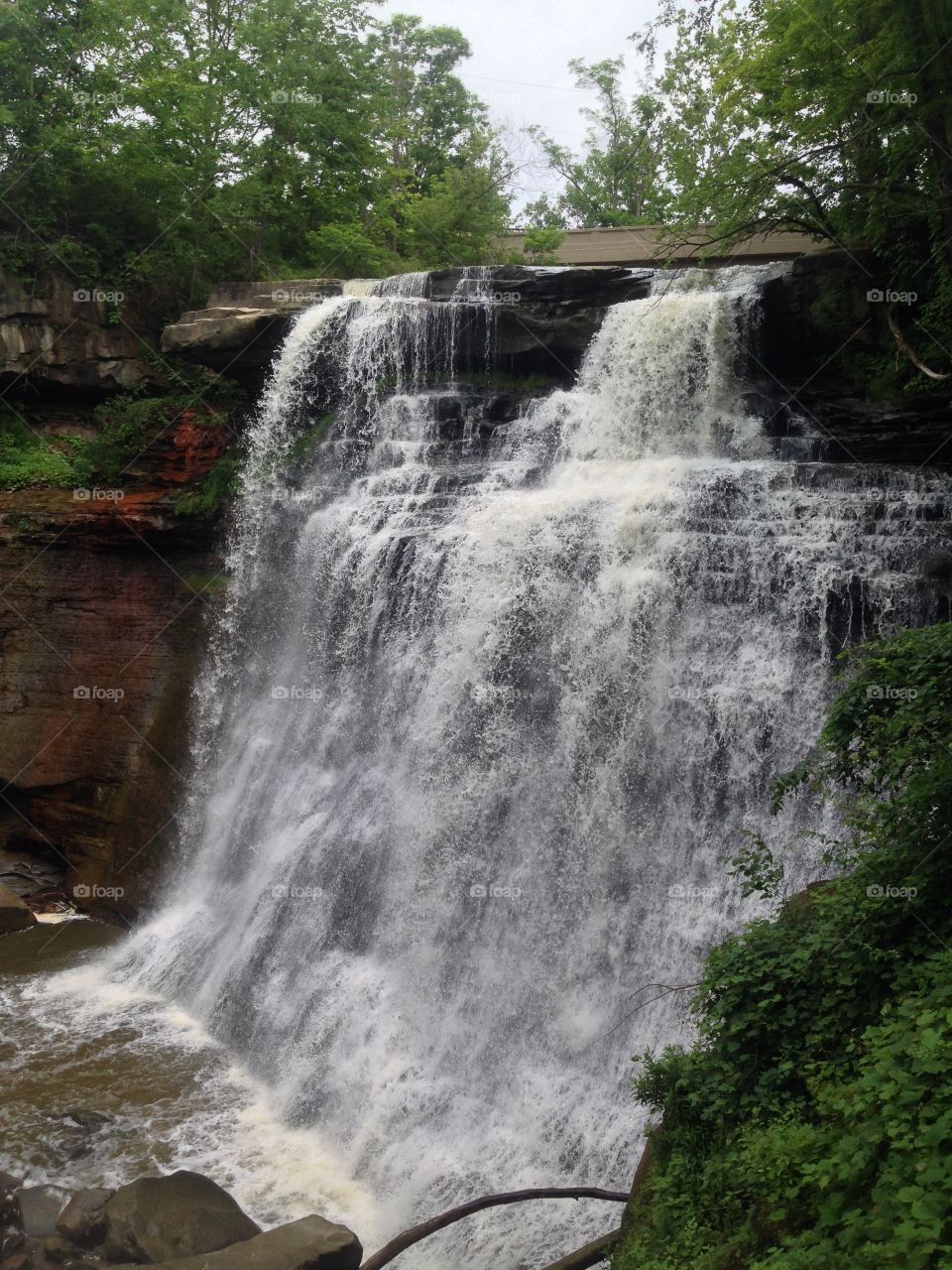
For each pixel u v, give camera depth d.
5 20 24.42
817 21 15.33
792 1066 6.93
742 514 13.79
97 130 26.05
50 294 23.72
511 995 11.64
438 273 20.78
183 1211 8.72
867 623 11.79
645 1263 6.53
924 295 15.59
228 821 16.52
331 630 16.94
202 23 30.86
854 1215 5.11
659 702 12.59
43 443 23.83
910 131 14.62
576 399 18.16
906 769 8.58
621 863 12.03
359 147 31.34
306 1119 11.19
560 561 14.12
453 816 13.44
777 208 17.05
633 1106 9.88
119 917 17.55
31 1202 9.40
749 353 17.09
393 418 19.86
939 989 6.41
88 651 19.78
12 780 19.55
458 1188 9.63
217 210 27.56
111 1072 12.14
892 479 13.45
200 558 20.11
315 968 13.07
